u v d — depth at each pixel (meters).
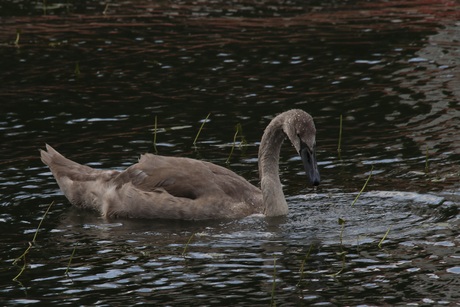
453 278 11.61
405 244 12.81
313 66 22.22
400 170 15.79
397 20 26.33
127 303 11.05
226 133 17.92
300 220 13.96
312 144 13.84
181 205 14.36
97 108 19.41
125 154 16.70
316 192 15.04
